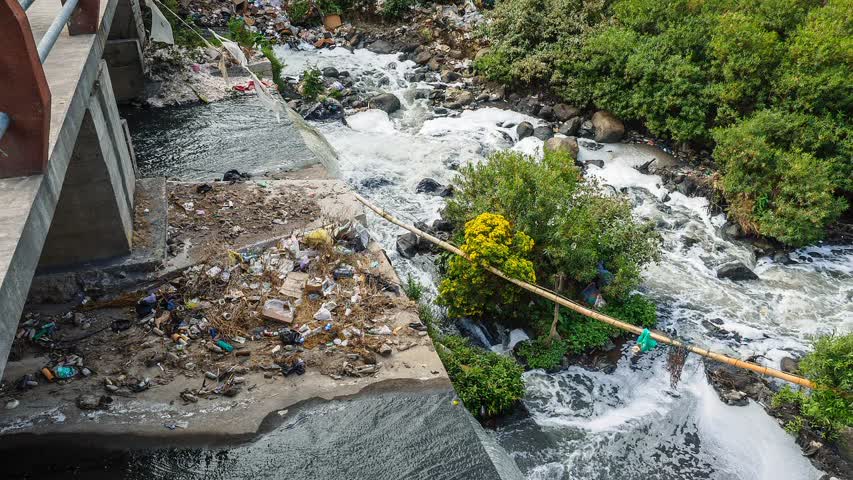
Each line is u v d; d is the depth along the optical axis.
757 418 10.63
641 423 10.55
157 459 6.79
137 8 16.03
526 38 21.25
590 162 17.78
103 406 7.17
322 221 10.41
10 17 3.82
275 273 9.25
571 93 19.77
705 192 16.41
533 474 9.52
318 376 7.85
